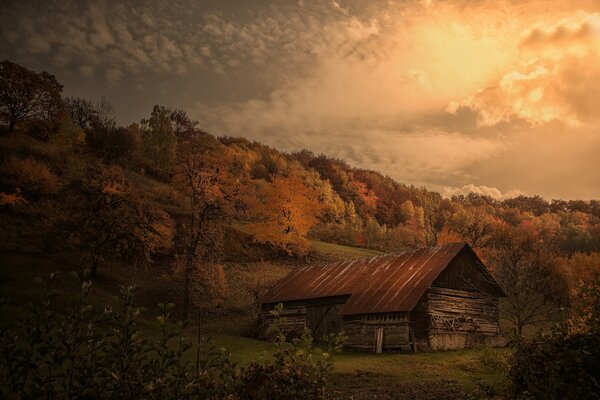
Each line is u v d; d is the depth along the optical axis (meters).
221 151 104.25
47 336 5.77
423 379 24.14
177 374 6.22
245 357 28.16
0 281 38.84
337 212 110.62
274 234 66.50
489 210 159.25
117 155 85.50
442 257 38.84
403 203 141.12
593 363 8.14
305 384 7.44
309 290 43.34
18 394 5.59
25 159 62.59
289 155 163.62
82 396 5.76
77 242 48.69
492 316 39.84
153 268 55.38
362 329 37.06
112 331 6.03
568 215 157.75
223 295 50.81
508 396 9.83
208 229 50.97
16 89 79.38
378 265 42.78
